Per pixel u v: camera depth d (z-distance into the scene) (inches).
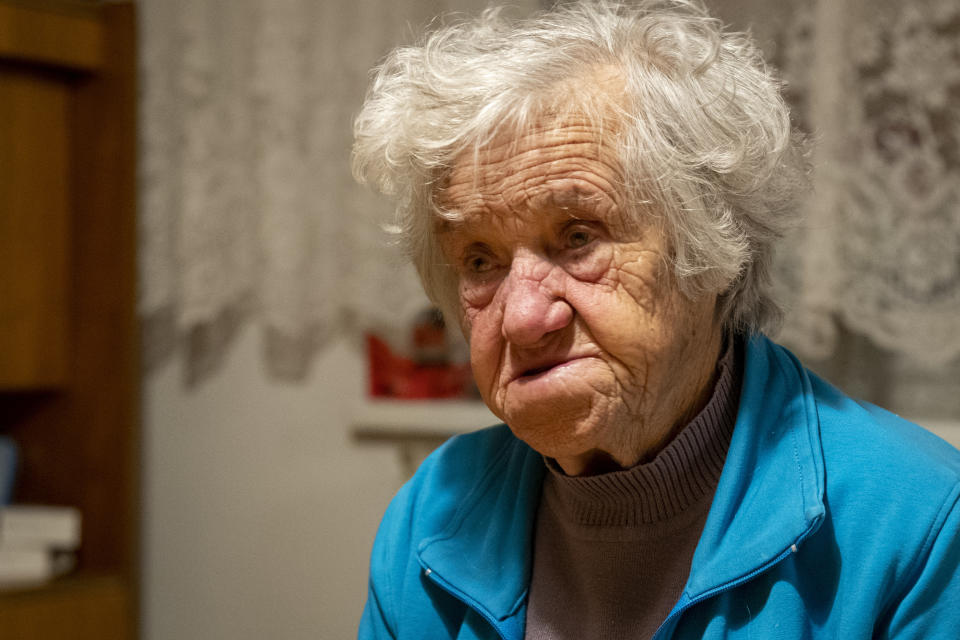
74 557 106.7
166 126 104.7
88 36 102.5
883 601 33.4
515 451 43.8
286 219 99.6
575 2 39.2
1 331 100.1
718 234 35.0
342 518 104.0
